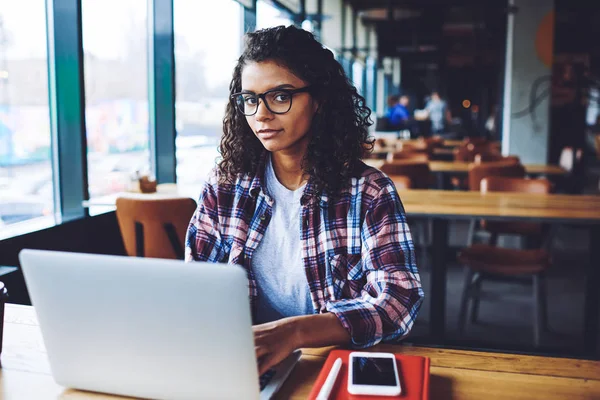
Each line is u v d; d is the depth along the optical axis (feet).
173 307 2.91
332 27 31.42
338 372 3.52
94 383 3.30
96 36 12.62
